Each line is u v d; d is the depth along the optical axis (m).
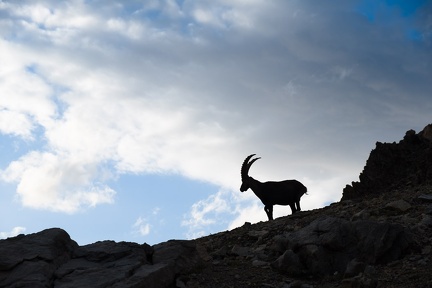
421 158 31.03
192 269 19.92
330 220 20.91
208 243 26.09
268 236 24.84
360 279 17.72
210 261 21.91
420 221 23.03
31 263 17.62
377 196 29.94
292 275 19.94
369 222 20.33
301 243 20.42
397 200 26.31
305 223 25.73
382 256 19.62
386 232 19.83
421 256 19.58
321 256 19.75
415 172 30.94
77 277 17.56
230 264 21.34
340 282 18.64
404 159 31.95
